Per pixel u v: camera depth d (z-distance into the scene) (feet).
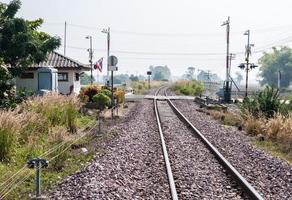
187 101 146.61
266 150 50.24
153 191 29.50
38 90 91.56
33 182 31.07
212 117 88.63
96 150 44.55
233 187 31.19
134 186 30.86
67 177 32.71
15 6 81.46
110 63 82.53
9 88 72.74
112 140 51.85
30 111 51.21
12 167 34.91
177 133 60.80
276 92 75.77
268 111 72.23
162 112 95.96
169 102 129.59
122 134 57.47
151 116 84.79
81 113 74.74
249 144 53.06
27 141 42.78
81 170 34.96
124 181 32.14
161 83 376.07
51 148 38.96
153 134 58.65
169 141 52.90
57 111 54.19
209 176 34.42
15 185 28.48
